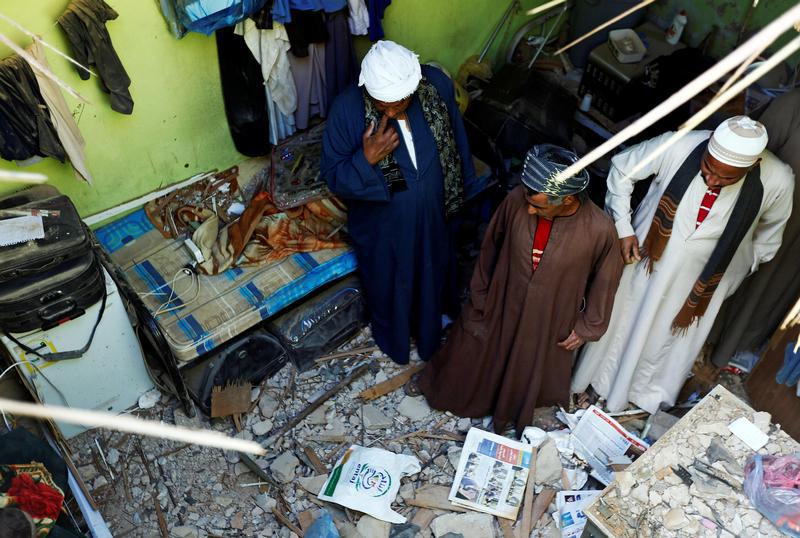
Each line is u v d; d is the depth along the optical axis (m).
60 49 2.62
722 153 2.21
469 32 4.15
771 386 3.18
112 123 2.97
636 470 2.31
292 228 3.30
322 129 3.54
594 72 4.14
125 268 3.12
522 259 2.58
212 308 3.04
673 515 2.19
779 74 3.87
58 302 2.53
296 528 2.79
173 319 2.98
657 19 4.40
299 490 2.91
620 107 4.08
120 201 3.25
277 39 3.02
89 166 3.03
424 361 3.44
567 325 2.81
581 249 2.50
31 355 2.65
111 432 3.04
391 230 2.95
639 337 2.89
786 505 2.14
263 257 3.22
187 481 2.92
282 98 3.27
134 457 2.97
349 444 3.09
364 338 3.54
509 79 3.99
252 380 3.24
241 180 3.46
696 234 2.54
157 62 2.93
